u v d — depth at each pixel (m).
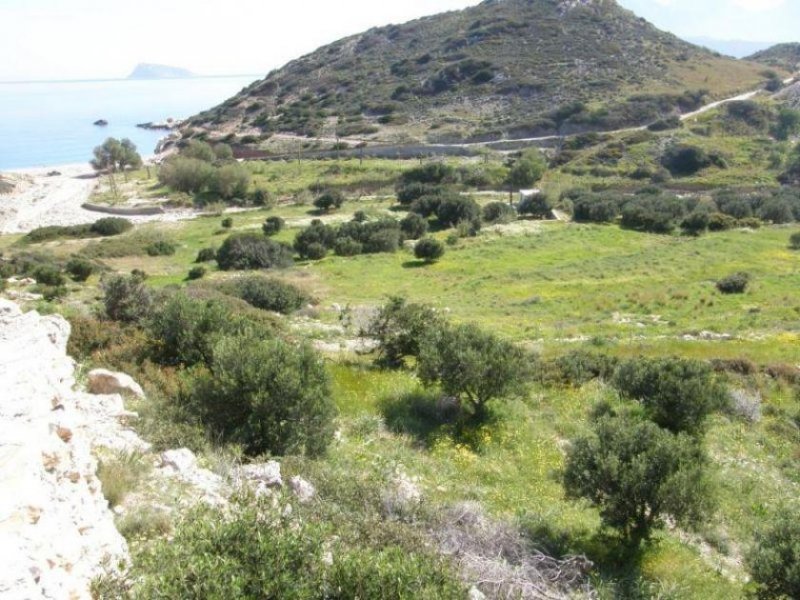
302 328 23.02
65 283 35.00
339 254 51.75
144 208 81.38
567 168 97.94
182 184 87.56
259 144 126.06
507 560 7.68
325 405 10.74
